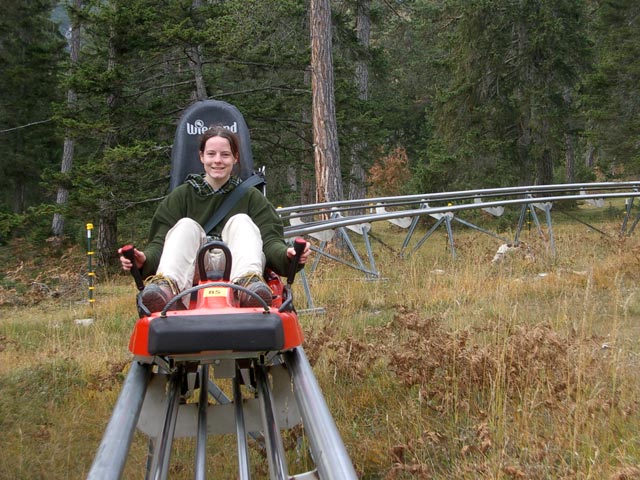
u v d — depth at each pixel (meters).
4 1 32.16
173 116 21.39
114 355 7.29
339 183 16.16
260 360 3.46
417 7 27.81
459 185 24.19
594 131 24.66
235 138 4.34
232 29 18.88
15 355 7.67
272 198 27.56
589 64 24.97
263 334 2.90
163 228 4.16
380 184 30.81
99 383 5.89
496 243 15.49
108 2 20.70
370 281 11.06
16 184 34.00
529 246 12.41
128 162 18.72
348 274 12.19
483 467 3.94
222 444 4.94
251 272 3.49
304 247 3.50
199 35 18.73
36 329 9.55
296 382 2.98
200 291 3.29
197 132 5.11
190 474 4.47
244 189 4.27
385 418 4.97
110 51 20.58
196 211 4.21
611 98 24.27
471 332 6.48
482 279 10.07
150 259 3.86
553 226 21.08
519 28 24.28
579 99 26.64
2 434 4.95
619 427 4.37
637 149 24.20
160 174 19.64
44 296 14.22
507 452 4.21
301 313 8.89
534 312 8.00
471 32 24.33
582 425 4.25
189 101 21.27
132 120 20.52
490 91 25.22
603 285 9.63
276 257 3.85
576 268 11.50
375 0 28.31
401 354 5.43
